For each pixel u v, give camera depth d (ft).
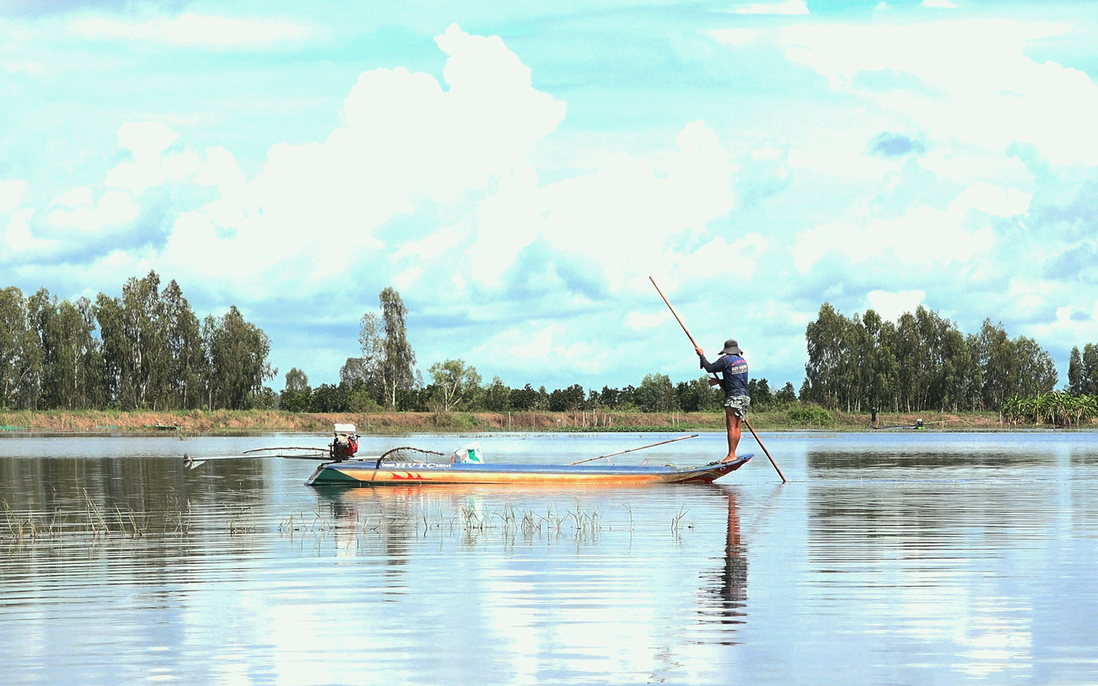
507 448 190.29
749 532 59.41
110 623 37.17
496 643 34.40
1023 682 30.12
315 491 88.84
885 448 188.96
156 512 71.82
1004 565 48.03
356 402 414.62
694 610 38.86
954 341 490.90
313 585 43.73
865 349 474.49
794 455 157.89
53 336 423.23
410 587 43.27
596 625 36.65
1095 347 524.11
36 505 77.46
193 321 436.35
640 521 64.80
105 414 381.60
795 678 30.55
